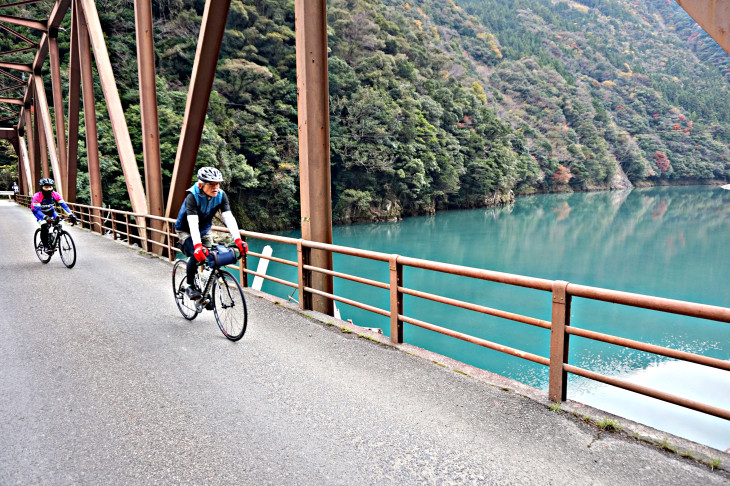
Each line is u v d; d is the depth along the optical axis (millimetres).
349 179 50844
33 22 18750
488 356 15070
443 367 3488
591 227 52000
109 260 8547
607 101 138750
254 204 43250
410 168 54750
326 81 4902
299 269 5039
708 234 47188
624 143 120562
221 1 6219
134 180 10469
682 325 18844
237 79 45812
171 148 34281
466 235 45500
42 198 7812
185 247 4133
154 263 8242
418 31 87875
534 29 166625
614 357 15219
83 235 13117
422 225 51719
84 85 13820
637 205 76250
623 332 18016
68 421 2744
